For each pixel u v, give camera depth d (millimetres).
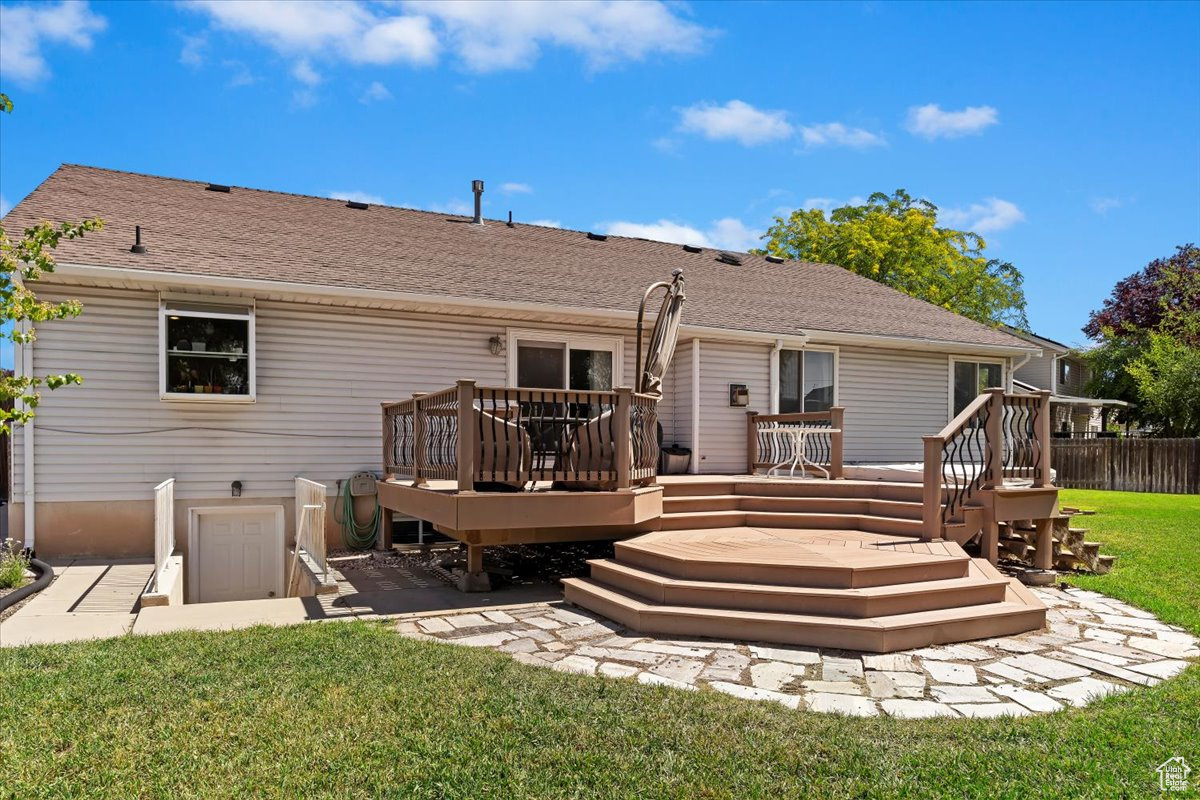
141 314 9195
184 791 3051
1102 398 29109
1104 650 5379
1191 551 9336
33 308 5238
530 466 7129
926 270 32344
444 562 8648
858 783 3180
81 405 8930
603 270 13422
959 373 15094
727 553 6520
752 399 12469
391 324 10547
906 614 5668
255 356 9516
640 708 4008
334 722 3754
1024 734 3725
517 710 3939
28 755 3359
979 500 7863
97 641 5270
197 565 9523
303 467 10008
